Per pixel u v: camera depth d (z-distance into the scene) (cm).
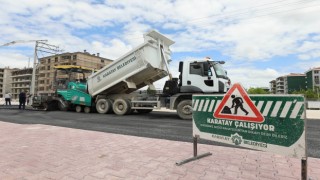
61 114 1388
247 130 362
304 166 296
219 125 402
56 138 626
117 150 498
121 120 1095
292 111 310
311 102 2378
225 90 1103
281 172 367
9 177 343
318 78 10644
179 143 572
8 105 2341
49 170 373
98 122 1015
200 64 1106
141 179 337
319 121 1122
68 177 344
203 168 386
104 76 1403
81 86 1554
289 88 12006
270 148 332
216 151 495
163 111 1720
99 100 1448
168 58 1367
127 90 1471
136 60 1270
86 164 404
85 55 8669
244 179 339
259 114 347
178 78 1157
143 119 1143
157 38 1285
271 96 333
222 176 350
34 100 1702
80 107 1550
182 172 366
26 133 700
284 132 317
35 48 2934
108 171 370
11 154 464
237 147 532
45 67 9062
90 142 577
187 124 956
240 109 372
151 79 1416
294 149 306
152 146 538
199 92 1100
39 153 472
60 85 1617
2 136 650
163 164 405
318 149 528
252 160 431
